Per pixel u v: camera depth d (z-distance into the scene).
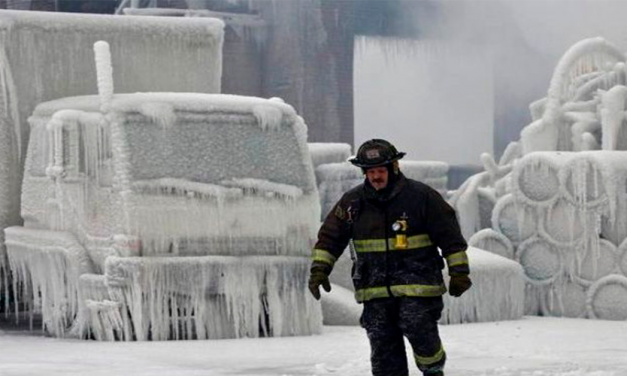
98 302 23.84
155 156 23.95
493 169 36.91
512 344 22.86
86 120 24.66
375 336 14.27
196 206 23.95
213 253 24.11
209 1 81.12
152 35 29.30
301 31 82.38
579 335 24.94
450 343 23.08
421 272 14.02
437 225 13.99
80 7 79.56
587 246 30.67
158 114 24.08
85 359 20.16
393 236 14.04
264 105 24.89
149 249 23.66
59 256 24.84
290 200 24.69
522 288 30.02
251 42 82.25
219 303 24.19
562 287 31.11
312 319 24.89
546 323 28.59
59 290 25.09
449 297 28.45
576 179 30.77
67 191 24.89
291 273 24.59
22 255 26.31
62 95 28.23
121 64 29.00
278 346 22.31
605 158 30.42
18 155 27.58
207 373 18.02
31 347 22.52
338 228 14.34
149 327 23.83
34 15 27.97
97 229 24.31
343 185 37.31
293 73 82.06
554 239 31.22
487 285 29.16
